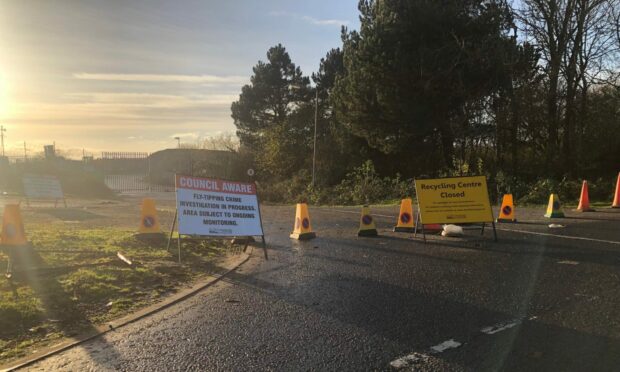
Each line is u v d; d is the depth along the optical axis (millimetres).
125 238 9883
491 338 4512
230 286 6727
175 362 4086
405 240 10492
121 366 4020
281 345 4430
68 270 7047
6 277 6539
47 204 21344
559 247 8930
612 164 23141
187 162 46000
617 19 22078
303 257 8852
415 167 29500
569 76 23156
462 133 23875
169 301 5930
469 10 23516
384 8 24141
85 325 5043
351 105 25938
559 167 23219
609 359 4012
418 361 4020
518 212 15586
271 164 39688
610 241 9383
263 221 15664
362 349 4297
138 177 40719
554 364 3930
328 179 33938
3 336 4676
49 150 34344
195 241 10156
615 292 5930
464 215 10070
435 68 22375
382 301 5805
